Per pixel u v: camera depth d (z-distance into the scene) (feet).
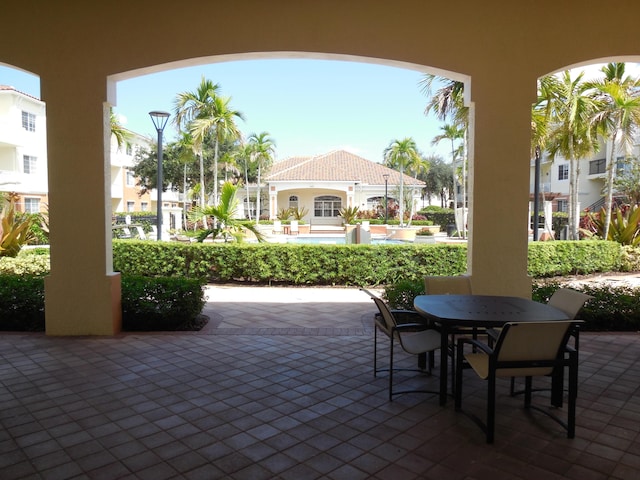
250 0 18.12
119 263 33.12
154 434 10.61
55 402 12.38
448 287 16.22
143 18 18.24
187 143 80.59
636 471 9.07
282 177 108.47
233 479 8.79
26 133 78.02
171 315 19.76
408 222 99.35
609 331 20.01
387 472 9.05
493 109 18.43
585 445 10.12
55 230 18.72
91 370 14.88
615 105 41.81
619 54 18.22
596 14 18.22
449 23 18.26
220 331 19.77
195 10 18.24
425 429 10.89
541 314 12.02
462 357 11.77
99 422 11.21
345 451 9.86
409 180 113.50
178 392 13.10
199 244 32.68
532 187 108.78
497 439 10.40
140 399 12.60
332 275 31.83
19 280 20.56
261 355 16.51
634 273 40.09
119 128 73.05
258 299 27.27
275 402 12.44
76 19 18.25
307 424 11.15
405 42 18.26
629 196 71.56
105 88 18.40
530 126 18.44
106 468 9.16
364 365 15.52
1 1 18.21
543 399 12.75
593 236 45.47
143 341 18.21
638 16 18.17
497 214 18.62
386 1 18.21
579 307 12.89
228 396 12.84
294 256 31.81
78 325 18.98
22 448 9.95
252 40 18.19
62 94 18.43
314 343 18.03
